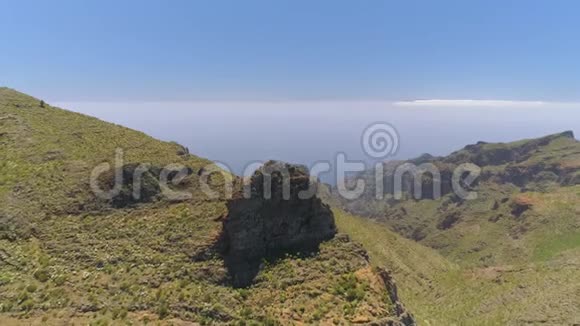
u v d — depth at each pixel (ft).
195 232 182.09
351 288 156.97
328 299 151.23
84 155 249.55
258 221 169.07
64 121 301.43
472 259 627.05
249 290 154.30
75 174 226.58
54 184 217.56
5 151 250.57
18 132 270.67
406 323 158.81
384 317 147.84
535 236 579.07
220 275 159.43
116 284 159.33
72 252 177.06
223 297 151.12
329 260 168.96
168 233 184.75
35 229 190.70
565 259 377.09
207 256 167.94
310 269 163.73
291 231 174.19
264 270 161.17
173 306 148.05
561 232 565.12
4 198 204.85
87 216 200.85
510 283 327.26
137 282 159.53
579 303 272.10
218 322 142.20
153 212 203.62
